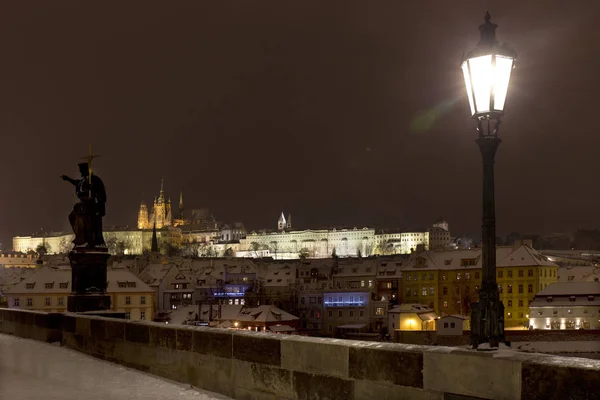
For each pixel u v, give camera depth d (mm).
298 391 10852
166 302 140500
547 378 7426
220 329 13109
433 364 8734
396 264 132125
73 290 23109
